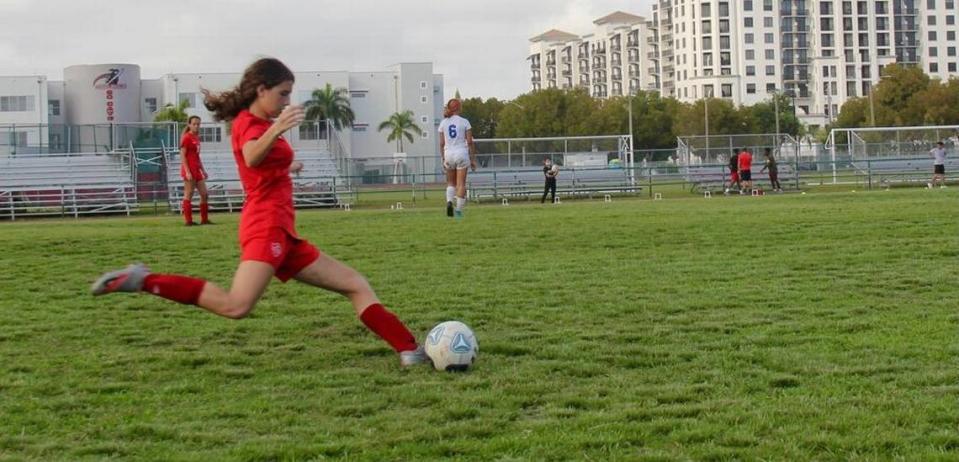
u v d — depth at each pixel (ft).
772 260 40.34
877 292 31.91
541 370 22.15
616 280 35.58
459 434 17.49
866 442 16.47
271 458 16.47
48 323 28.86
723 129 345.51
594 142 150.30
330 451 16.67
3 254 47.44
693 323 27.37
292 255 22.39
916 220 55.83
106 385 21.35
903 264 38.24
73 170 124.16
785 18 534.37
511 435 17.34
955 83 305.94
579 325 27.37
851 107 342.44
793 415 18.16
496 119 412.36
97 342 26.13
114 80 279.69
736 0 531.09
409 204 120.37
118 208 117.70
